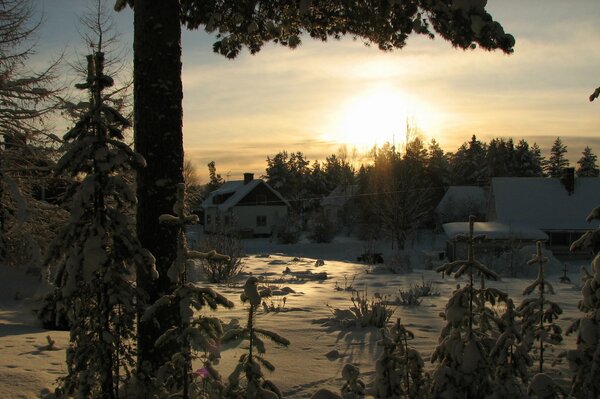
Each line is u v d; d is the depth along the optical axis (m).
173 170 6.14
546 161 103.75
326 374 6.96
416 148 53.00
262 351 4.45
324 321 10.77
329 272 29.06
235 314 11.75
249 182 77.19
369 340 8.99
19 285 15.09
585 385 5.04
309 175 98.88
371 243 44.00
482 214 60.41
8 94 17.55
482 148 98.56
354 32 8.22
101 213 5.12
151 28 6.15
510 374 5.12
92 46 15.73
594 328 5.05
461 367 4.89
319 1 7.54
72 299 4.99
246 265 32.88
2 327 9.67
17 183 17.89
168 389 4.74
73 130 5.20
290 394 6.20
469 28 6.13
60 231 5.09
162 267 5.93
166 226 6.00
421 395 5.29
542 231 44.34
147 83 6.15
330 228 59.28
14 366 6.83
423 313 12.24
